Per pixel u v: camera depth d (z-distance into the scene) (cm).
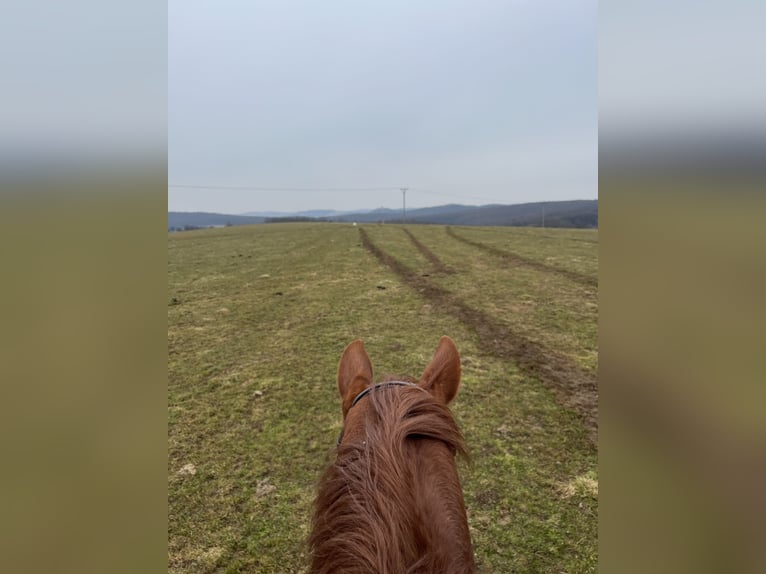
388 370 562
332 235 2903
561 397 465
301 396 499
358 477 105
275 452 385
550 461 351
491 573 248
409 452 117
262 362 621
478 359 585
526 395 471
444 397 168
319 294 1071
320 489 112
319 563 97
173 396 515
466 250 1866
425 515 101
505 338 675
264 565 264
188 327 830
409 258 1652
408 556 93
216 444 402
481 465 347
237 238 2888
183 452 390
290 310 930
